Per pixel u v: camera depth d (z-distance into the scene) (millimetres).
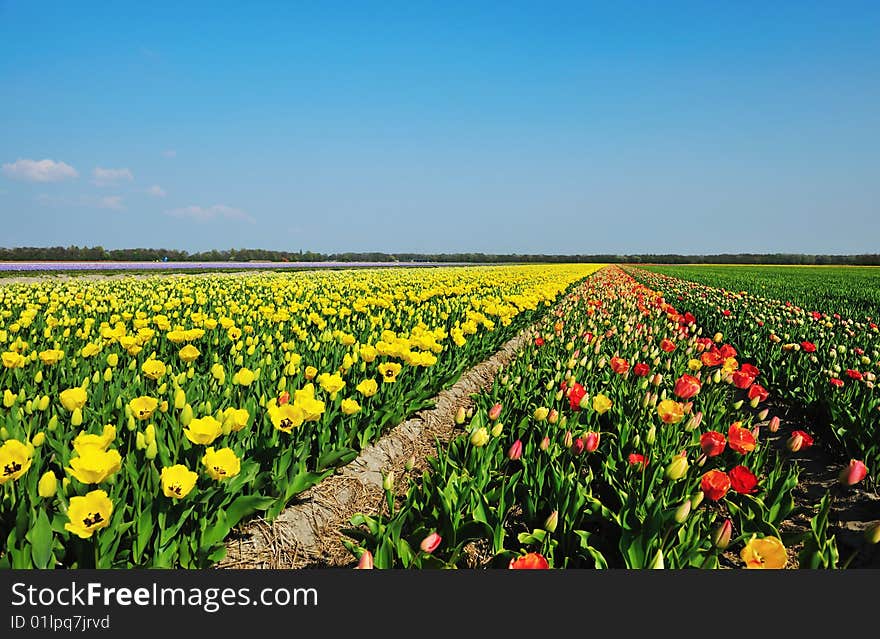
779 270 76250
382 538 3383
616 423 5629
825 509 3672
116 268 49219
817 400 6926
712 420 5863
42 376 5609
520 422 5551
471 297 15930
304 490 4395
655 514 3338
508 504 3965
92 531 2740
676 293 23719
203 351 7816
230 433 4109
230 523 3533
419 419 6645
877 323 15258
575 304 16125
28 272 38844
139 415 3795
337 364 6430
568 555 3740
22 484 3246
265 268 59000
